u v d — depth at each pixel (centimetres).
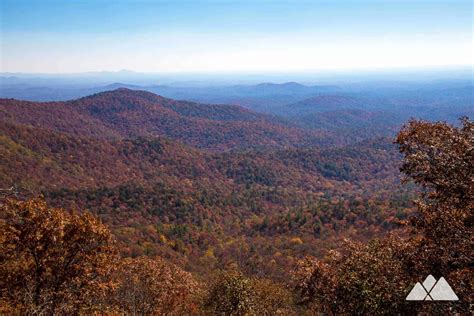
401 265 1154
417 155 1119
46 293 1122
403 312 1054
